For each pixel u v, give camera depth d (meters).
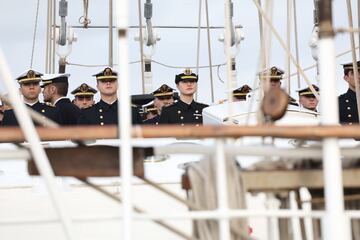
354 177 6.60
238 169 6.56
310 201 6.87
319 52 6.22
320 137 6.02
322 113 6.18
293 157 6.35
